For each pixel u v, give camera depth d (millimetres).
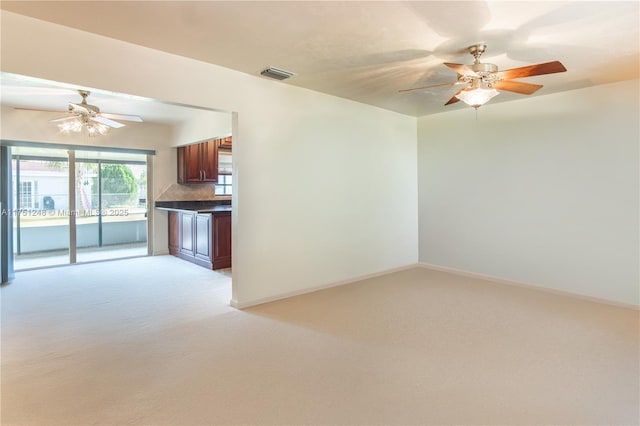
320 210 4480
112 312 3625
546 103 4375
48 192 5773
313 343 2908
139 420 1950
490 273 4977
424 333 3113
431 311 3676
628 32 2680
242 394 2193
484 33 2691
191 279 4980
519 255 4676
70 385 2283
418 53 3086
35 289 4445
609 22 2516
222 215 5660
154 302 3951
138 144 6453
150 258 6508
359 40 2822
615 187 3910
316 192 4426
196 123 5980
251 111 3762
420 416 1988
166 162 6824
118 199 6449
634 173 3793
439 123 5484
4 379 2350
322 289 4504
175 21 2537
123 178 6480
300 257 4293
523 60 3232
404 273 5367
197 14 2432
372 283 4797
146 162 6699
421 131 5723
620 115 3855
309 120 4305
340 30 2654
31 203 5680
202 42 2896
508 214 4762
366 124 4977
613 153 3912
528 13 2387
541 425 1907
